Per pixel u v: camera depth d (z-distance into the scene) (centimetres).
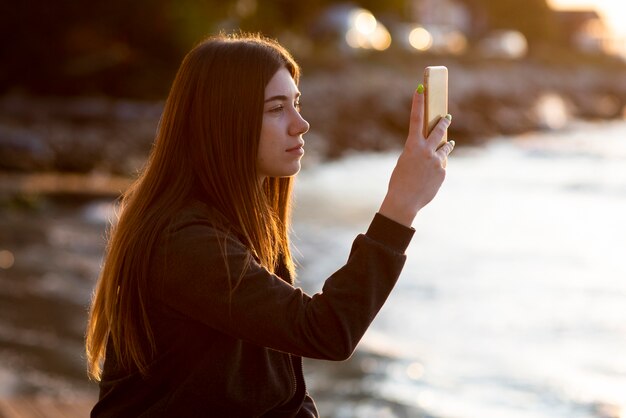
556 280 1352
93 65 3628
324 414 656
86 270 1225
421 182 199
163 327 204
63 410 557
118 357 212
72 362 765
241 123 207
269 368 210
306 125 213
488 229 1947
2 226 1598
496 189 2838
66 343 827
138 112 3366
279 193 236
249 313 194
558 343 959
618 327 1044
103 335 223
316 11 6275
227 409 206
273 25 4809
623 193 2773
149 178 214
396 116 4553
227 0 4041
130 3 3672
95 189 2214
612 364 877
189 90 211
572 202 2552
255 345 209
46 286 1101
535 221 2117
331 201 2294
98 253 1380
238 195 209
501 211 2297
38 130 2939
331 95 4684
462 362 847
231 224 208
